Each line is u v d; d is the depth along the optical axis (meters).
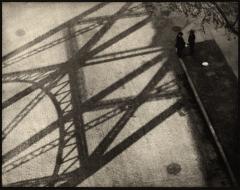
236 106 18.22
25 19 23.80
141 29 22.30
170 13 22.83
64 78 20.38
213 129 17.45
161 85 19.52
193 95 18.94
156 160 16.88
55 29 23.00
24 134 18.25
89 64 20.86
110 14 23.44
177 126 17.91
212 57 20.33
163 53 20.91
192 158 16.84
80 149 17.50
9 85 20.34
